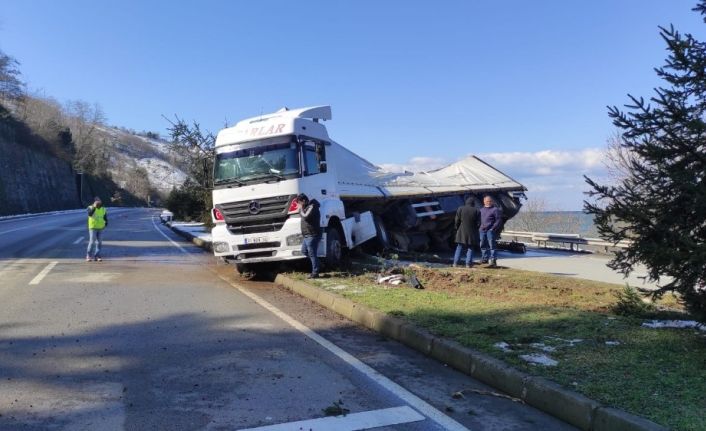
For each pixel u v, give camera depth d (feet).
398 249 55.88
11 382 16.69
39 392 15.88
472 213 44.60
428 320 22.81
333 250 38.93
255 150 36.96
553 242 88.43
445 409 15.02
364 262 45.55
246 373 17.78
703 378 15.47
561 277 37.81
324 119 41.32
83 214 185.57
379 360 19.53
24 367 18.12
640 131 17.83
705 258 16.11
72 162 286.66
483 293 30.19
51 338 21.72
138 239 78.23
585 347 18.76
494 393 16.28
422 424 13.99
